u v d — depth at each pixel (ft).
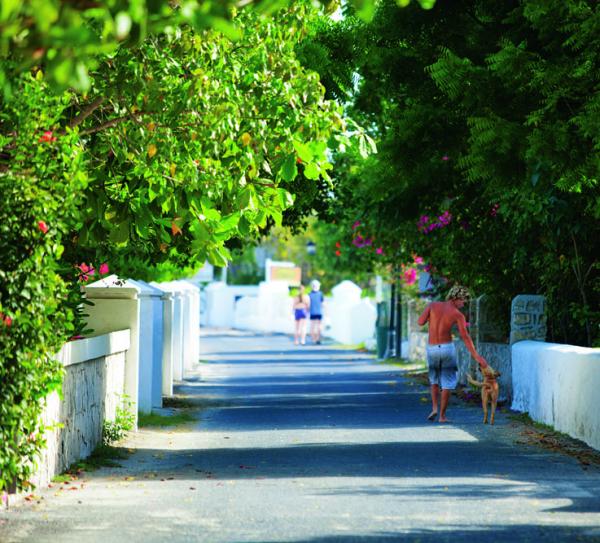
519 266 168.66
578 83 108.17
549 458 104.53
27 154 72.13
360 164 187.52
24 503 78.43
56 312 78.64
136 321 129.80
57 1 42.32
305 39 136.67
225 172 88.63
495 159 116.06
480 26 140.46
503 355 168.25
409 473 94.22
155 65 86.43
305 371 252.42
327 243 402.52
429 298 236.43
